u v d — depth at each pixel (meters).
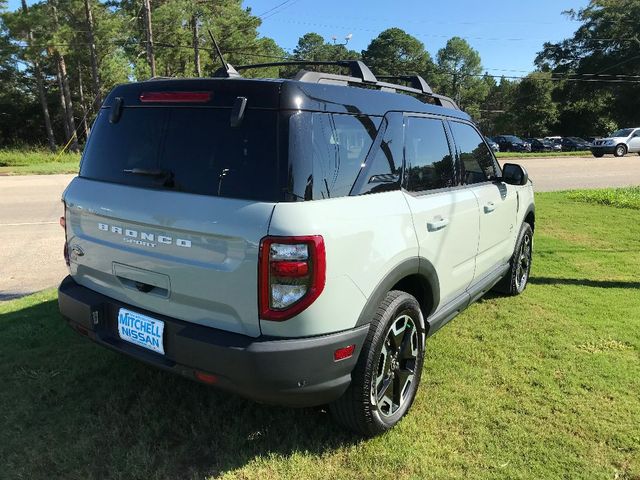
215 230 2.40
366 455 2.81
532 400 3.38
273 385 2.38
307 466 2.73
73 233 3.19
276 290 2.32
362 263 2.58
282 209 2.33
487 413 3.23
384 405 2.98
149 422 3.06
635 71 55.53
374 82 3.16
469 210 3.75
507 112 73.19
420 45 92.75
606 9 57.00
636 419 3.18
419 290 3.32
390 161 2.97
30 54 36.47
